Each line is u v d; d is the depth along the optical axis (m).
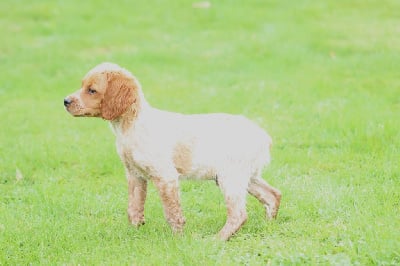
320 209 9.47
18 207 10.41
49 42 21.17
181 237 8.71
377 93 15.29
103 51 20.17
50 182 11.45
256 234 8.85
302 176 11.05
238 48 19.61
